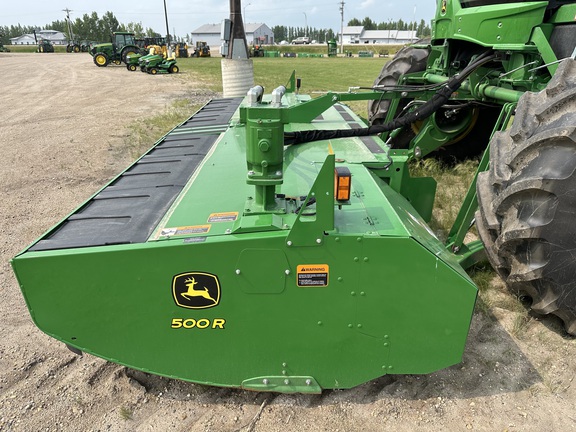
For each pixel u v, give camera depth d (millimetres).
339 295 2062
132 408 2361
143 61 22234
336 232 1987
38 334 2988
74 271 2035
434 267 1991
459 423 2209
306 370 2229
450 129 5094
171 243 1992
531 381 2445
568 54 3330
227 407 2346
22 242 4270
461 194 4734
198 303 2084
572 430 2148
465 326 2078
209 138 3871
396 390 2406
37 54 46438
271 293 2057
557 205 2180
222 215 2215
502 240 2420
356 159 2969
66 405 2395
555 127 2188
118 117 10219
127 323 2141
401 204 2617
